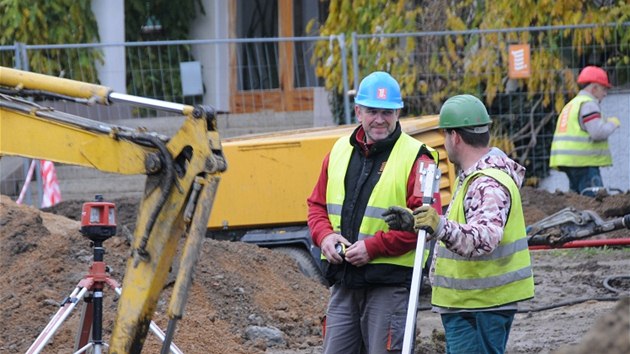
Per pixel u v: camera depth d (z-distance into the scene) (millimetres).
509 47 26594
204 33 33438
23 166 25578
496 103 27406
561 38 27031
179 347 13664
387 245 10000
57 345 13609
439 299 9688
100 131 9461
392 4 28484
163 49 32094
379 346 10242
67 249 15945
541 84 27000
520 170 9789
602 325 5316
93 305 11242
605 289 18234
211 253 16484
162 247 9297
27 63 24891
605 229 15070
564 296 17922
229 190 17828
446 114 9625
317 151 17688
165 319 14273
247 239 17953
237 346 14273
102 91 9438
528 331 15508
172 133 29438
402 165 10297
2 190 25828
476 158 9617
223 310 15250
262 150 17766
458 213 9477
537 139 27375
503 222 9242
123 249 16203
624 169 26984
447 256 9633
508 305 9484
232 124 30641
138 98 9398
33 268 15469
